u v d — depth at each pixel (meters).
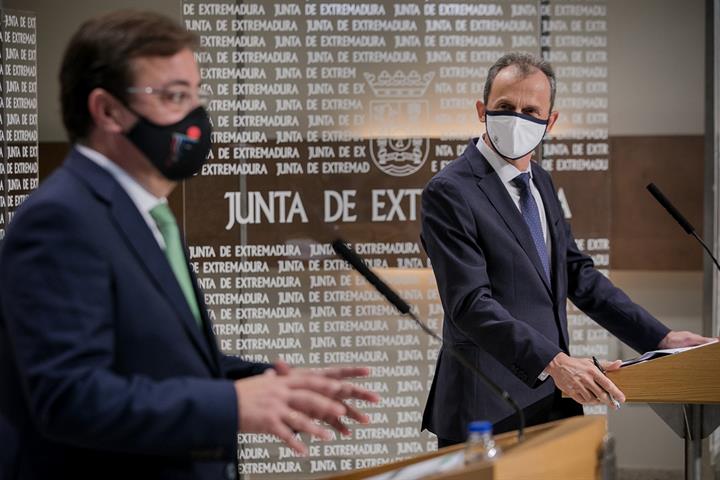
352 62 3.96
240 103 3.93
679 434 2.64
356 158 3.97
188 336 1.50
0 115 3.64
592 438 1.48
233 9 3.91
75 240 1.38
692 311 6.16
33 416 1.38
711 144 4.16
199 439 1.36
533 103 2.61
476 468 1.29
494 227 2.60
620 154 6.16
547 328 2.61
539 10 3.99
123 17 1.52
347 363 4.01
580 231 4.03
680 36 6.04
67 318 1.35
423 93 3.98
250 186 3.94
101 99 1.50
